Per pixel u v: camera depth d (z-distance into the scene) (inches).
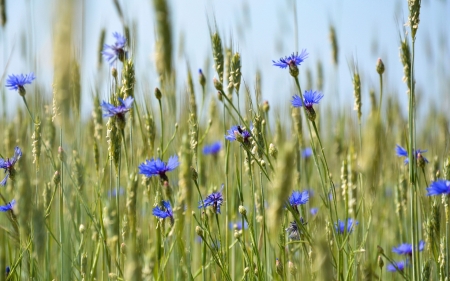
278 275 48.3
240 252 55.4
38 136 48.5
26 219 40.1
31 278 46.6
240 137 46.5
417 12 45.3
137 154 54.3
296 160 53.5
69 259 46.2
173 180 53.3
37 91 52.4
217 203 48.3
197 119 54.9
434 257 47.6
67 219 52.6
